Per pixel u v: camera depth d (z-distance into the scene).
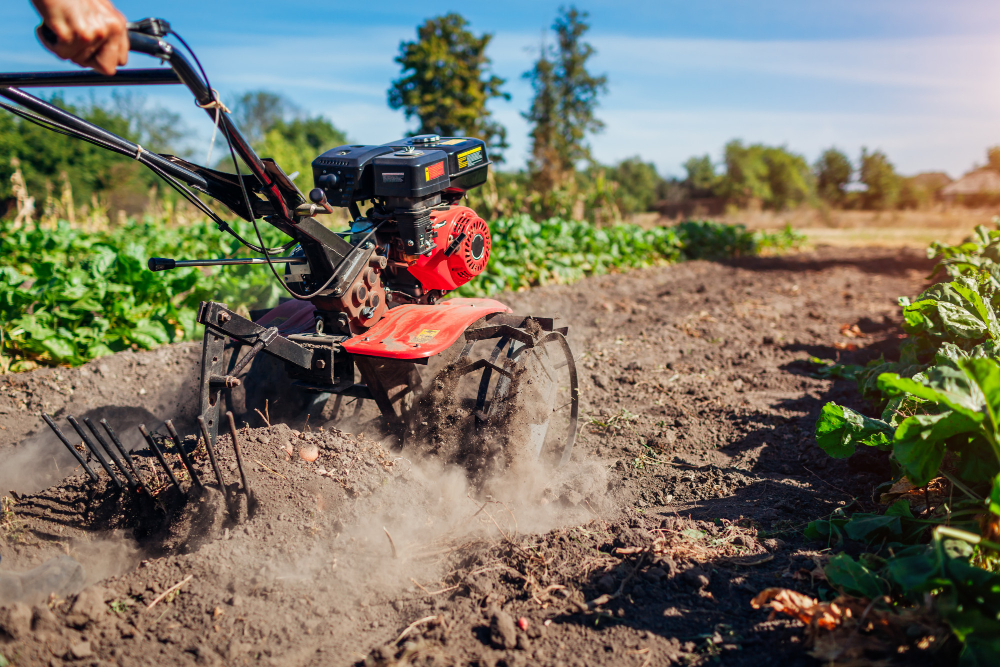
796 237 25.36
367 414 4.62
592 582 2.94
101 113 51.41
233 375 3.22
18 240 10.30
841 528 3.32
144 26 2.49
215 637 2.57
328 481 3.37
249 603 2.75
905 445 2.88
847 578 2.70
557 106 40.12
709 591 2.90
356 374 4.29
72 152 42.97
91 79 2.78
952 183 56.53
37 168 41.81
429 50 34.25
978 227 7.80
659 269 16.41
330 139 73.88
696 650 2.53
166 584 2.82
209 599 2.76
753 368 7.18
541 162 37.59
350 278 3.58
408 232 3.89
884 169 53.78
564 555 3.14
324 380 3.69
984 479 2.91
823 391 6.19
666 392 6.19
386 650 2.44
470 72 35.59
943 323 4.50
